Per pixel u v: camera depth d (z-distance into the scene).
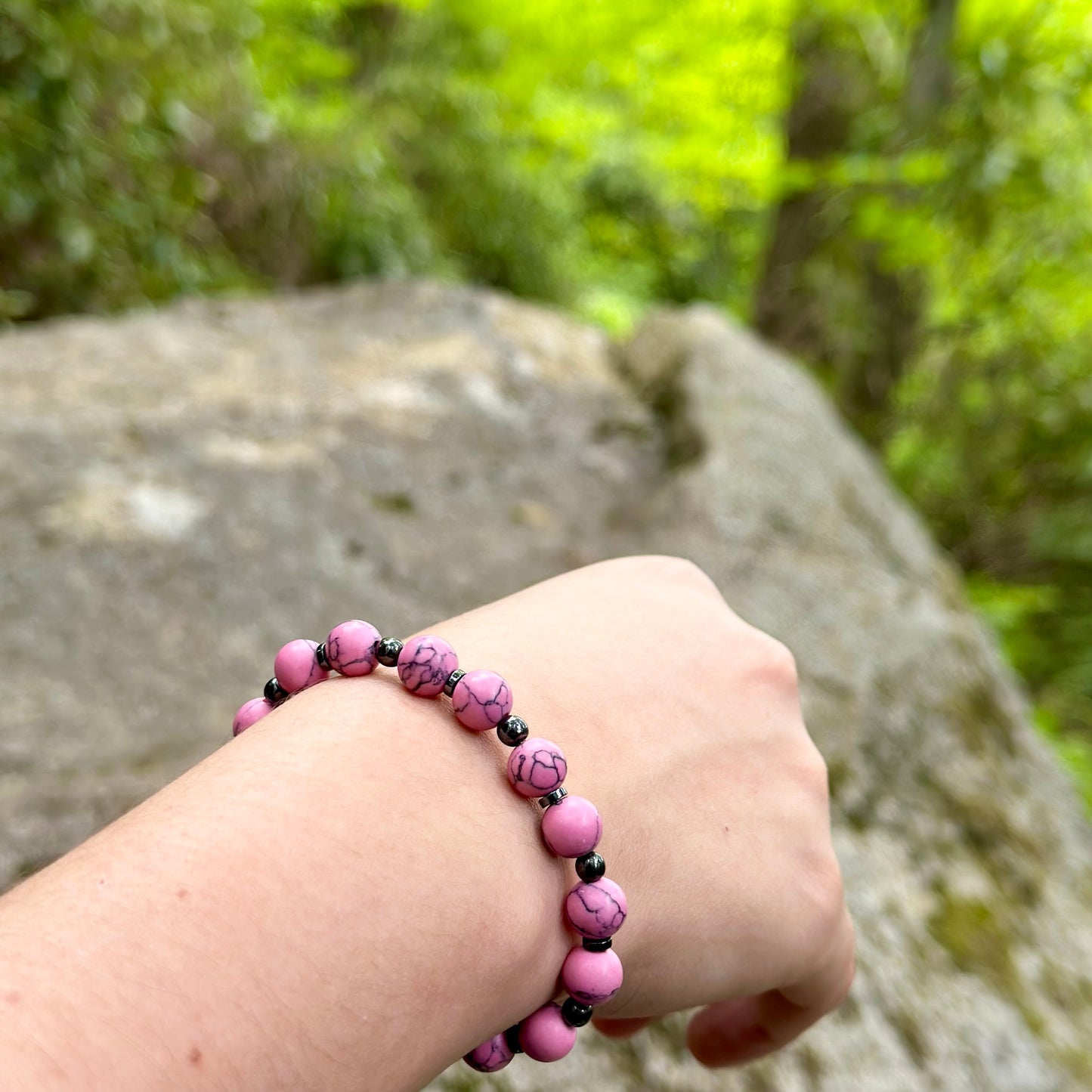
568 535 1.60
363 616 1.34
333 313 2.20
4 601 1.21
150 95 2.53
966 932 1.17
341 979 0.35
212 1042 0.32
